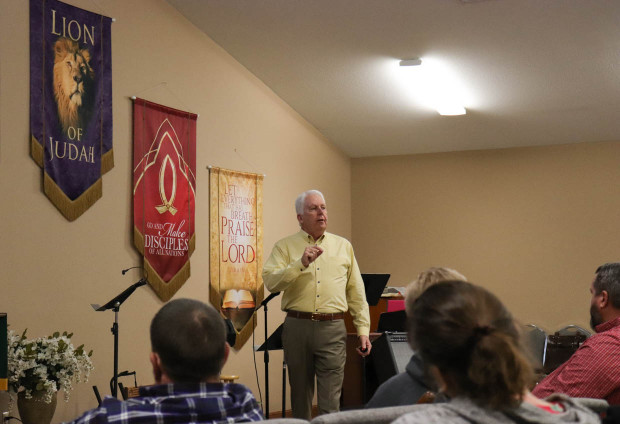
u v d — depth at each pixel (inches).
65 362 183.8
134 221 230.2
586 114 301.7
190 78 258.7
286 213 307.9
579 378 100.1
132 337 227.0
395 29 251.8
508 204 340.8
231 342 178.7
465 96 293.3
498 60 263.6
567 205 331.3
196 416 68.2
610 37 243.4
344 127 332.5
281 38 265.6
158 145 241.6
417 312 52.6
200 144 261.1
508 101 294.2
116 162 226.8
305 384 185.9
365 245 363.3
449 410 50.2
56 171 205.5
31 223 198.1
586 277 326.3
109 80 224.8
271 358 289.6
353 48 267.1
